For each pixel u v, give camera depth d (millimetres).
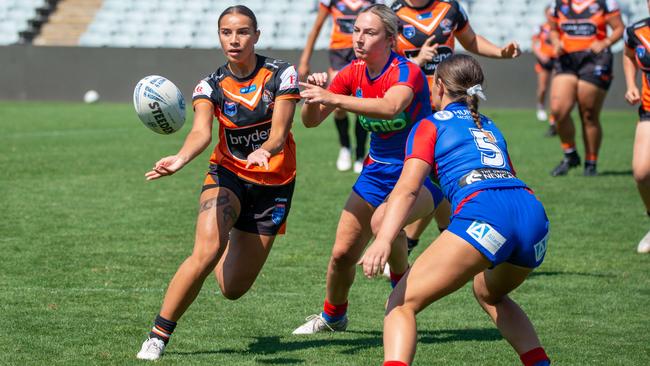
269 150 17375
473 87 15859
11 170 44406
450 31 27125
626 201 37719
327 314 20391
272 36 91000
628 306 22703
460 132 15445
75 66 90062
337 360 18125
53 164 46812
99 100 89812
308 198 37938
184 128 66812
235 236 19062
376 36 19047
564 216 34656
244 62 18312
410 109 19688
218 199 18125
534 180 43125
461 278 14547
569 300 23281
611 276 25797
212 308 22219
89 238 29891
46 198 37062
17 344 18719
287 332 20328
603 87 43125
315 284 24672
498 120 72688
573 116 76188
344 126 45750
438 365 18016
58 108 82125
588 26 42719
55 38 94938
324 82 18234
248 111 18359
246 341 19516
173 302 17750
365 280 25438
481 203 14734
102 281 24469
